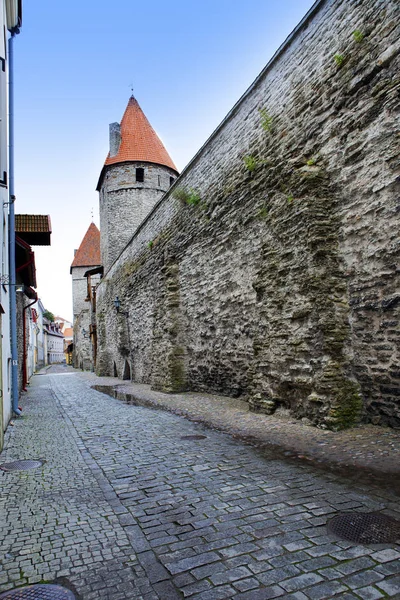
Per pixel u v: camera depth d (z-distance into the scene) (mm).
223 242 10219
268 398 7180
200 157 11750
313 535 2816
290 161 7078
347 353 5887
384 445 4719
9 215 9656
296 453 4797
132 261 19609
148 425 7262
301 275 6395
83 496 3832
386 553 2547
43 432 7082
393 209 5332
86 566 2592
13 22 10516
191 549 2727
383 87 5586
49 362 79438
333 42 6621
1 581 2457
